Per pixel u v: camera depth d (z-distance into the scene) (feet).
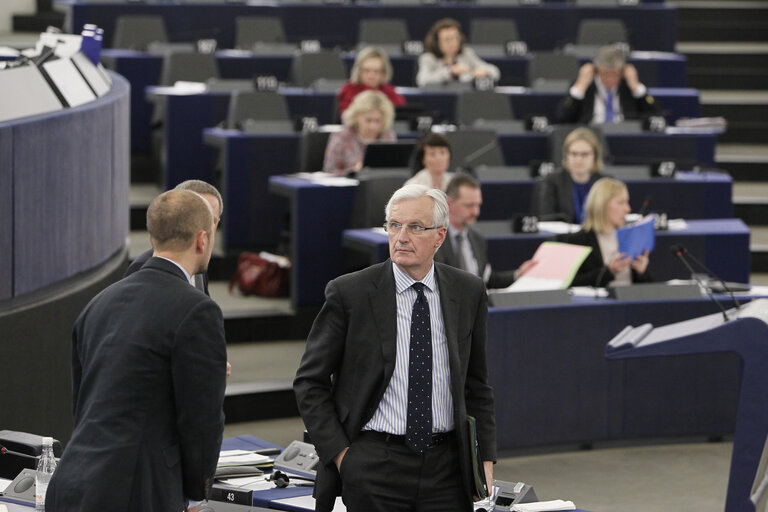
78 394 17.65
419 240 18.54
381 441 18.63
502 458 32.53
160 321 17.04
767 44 73.31
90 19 62.08
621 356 22.41
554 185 40.83
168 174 49.21
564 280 33.12
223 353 17.30
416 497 18.66
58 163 28.12
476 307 19.25
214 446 17.25
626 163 49.01
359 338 18.74
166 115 48.91
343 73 57.88
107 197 31.71
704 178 44.37
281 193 41.16
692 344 21.97
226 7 64.18
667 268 39.06
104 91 34.06
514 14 67.05
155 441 16.97
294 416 35.53
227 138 44.50
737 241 39.32
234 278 43.06
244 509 20.02
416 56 60.34
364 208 40.01
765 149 62.28
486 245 37.17
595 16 67.46
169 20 63.36
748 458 21.59
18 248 26.58
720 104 63.87
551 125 53.78
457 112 52.65
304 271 40.55
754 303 22.52
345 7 65.82
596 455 33.14
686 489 30.58
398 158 42.22
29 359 27.07
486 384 19.51
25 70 28.86
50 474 19.79
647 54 63.52
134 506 16.72
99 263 31.22
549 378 32.53
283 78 58.18
